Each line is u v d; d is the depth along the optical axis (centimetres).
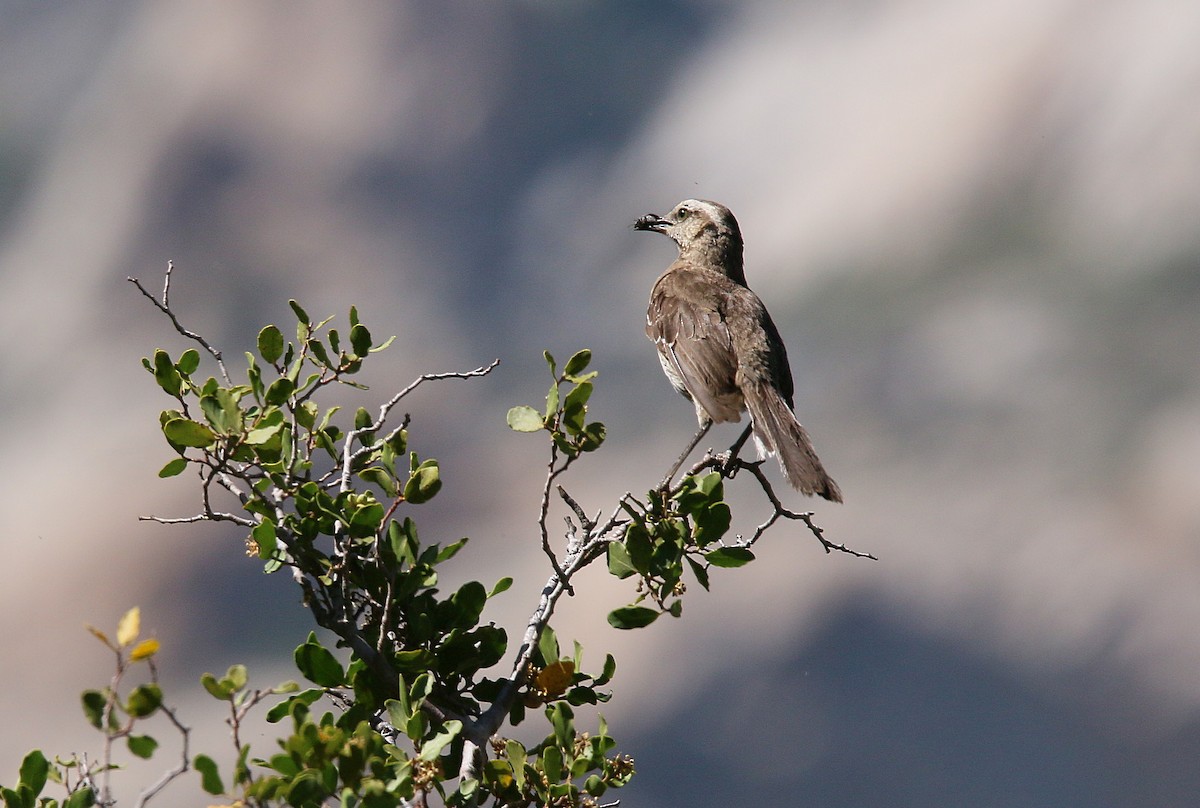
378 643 405
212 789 308
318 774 324
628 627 438
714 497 439
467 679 433
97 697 296
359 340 433
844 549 471
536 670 429
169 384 413
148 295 413
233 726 313
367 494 420
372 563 427
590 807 401
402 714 382
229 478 418
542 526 432
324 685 406
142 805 294
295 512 444
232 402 402
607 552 443
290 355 423
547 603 436
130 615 296
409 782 363
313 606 404
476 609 431
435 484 420
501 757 414
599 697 436
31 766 366
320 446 431
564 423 429
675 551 438
